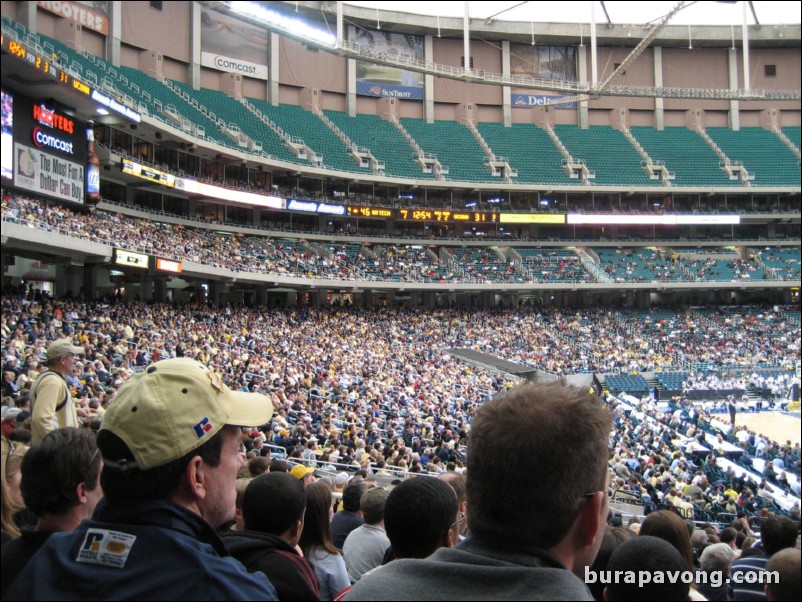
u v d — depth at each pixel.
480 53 74.69
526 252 66.62
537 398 2.43
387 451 19.97
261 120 60.81
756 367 54.53
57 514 3.31
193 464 2.72
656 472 23.88
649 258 67.25
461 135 71.31
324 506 5.12
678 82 77.56
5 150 29.84
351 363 41.00
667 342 58.34
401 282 58.56
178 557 2.45
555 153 70.75
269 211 59.75
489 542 2.36
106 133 43.44
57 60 35.47
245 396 3.14
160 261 40.38
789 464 31.02
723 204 69.62
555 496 2.27
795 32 75.50
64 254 34.47
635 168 69.62
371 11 69.12
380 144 66.31
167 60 57.81
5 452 4.41
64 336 26.92
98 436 2.75
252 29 63.97
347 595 2.27
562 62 76.69
